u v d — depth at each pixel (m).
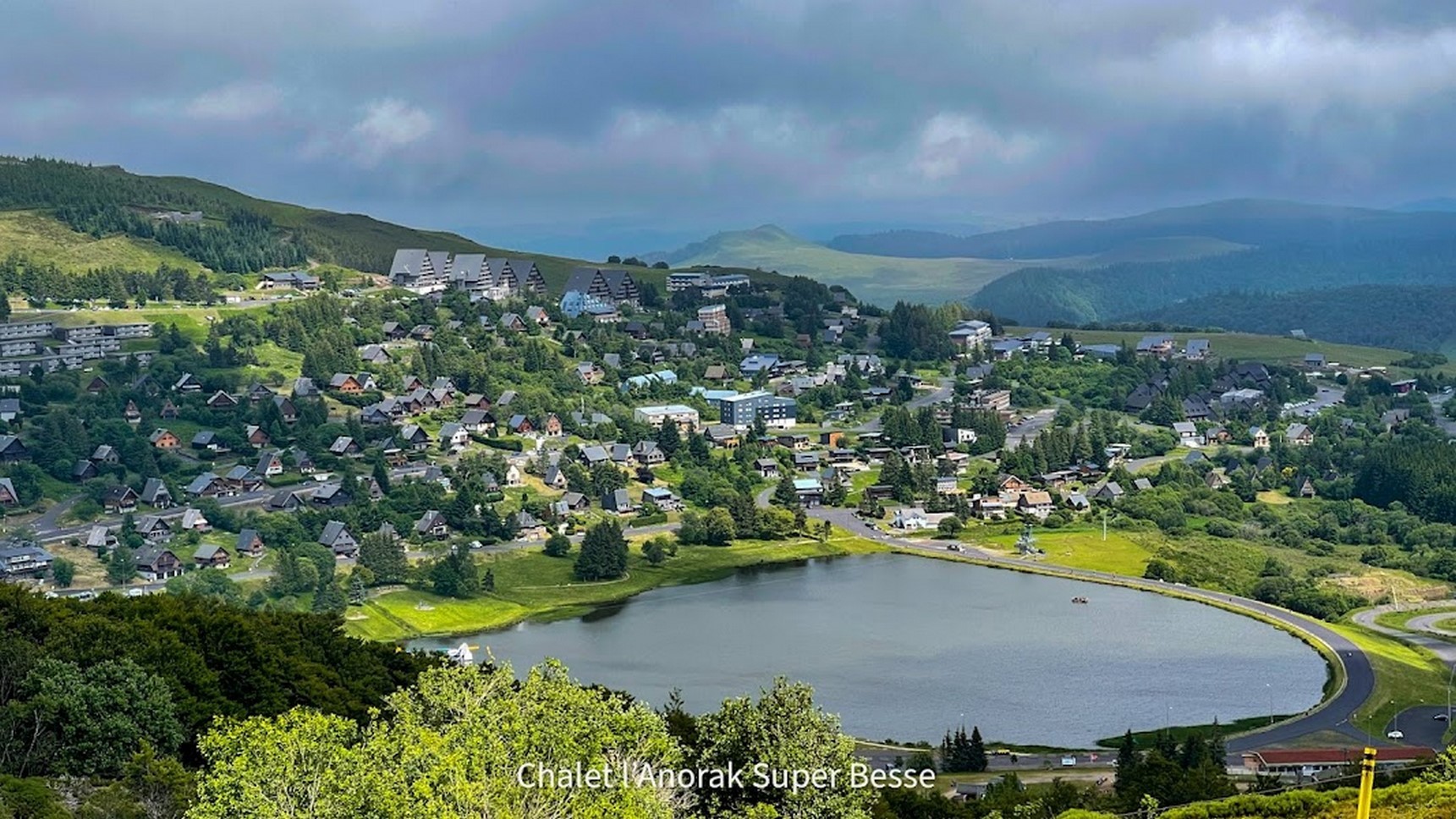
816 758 104.62
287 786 90.31
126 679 122.94
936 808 137.12
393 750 91.50
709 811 101.44
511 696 99.00
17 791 101.75
